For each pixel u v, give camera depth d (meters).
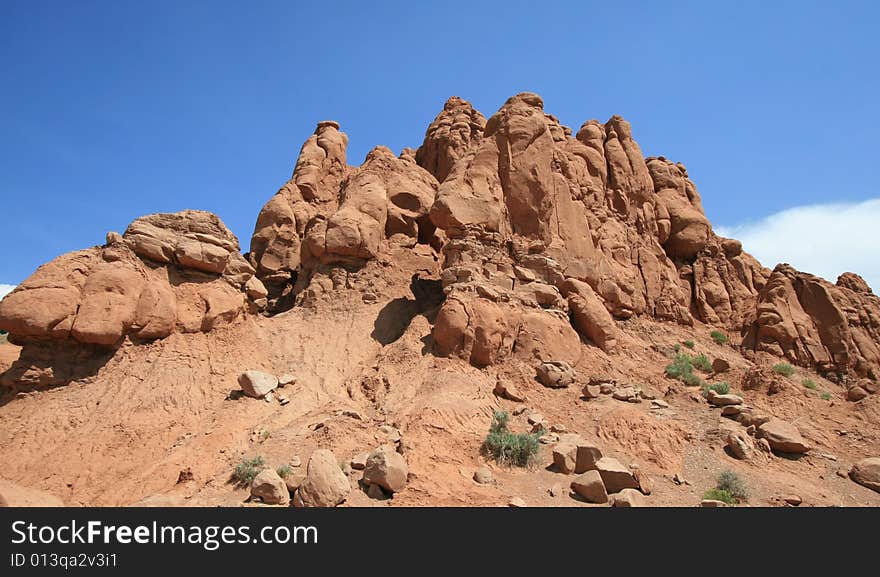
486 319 19.92
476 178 24.08
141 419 16.42
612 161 31.78
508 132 25.14
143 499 12.72
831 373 25.95
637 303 28.34
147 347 19.16
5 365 18.53
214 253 22.03
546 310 21.95
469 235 22.72
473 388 17.88
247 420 16.36
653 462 15.19
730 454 15.77
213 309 21.14
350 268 26.36
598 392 18.69
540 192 24.53
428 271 28.14
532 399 18.50
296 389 18.67
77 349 18.16
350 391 19.28
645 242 30.72
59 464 14.46
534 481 13.80
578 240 25.27
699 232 32.22
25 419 16.23
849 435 17.23
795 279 28.30
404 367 19.67
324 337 23.14
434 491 12.62
